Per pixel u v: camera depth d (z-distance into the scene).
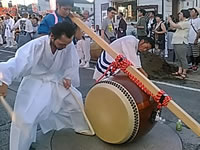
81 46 8.52
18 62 2.65
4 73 2.53
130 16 14.72
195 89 5.71
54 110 3.10
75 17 3.34
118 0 15.21
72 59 3.11
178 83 6.25
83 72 7.73
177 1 13.26
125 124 2.86
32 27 10.69
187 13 6.64
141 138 3.25
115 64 3.08
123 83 2.93
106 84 3.00
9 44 14.90
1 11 20.27
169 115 4.11
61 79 3.16
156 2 13.62
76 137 3.29
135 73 2.94
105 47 3.15
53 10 3.48
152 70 6.98
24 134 2.80
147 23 9.36
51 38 2.73
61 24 2.67
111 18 7.77
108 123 3.04
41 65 2.91
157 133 3.43
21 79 2.93
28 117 2.80
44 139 3.29
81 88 5.86
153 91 2.85
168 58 8.91
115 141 3.01
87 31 3.25
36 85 2.93
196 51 7.62
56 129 3.33
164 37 8.86
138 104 2.83
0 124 3.86
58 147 3.11
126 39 3.61
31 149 3.08
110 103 2.96
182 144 3.20
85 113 3.27
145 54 7.24
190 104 4.69
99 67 4.04
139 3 14.33
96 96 3.10
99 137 3.19
